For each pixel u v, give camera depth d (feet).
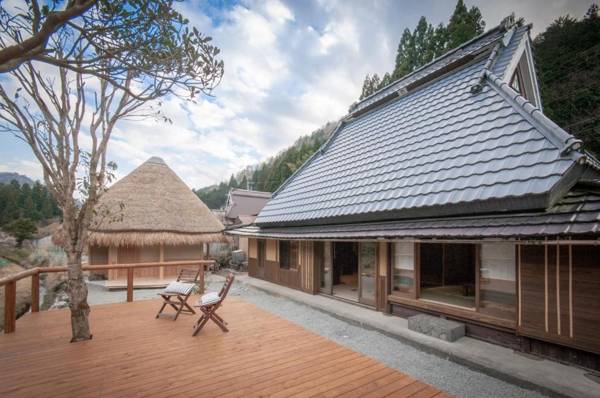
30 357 12.71
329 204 25.39
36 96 13.60
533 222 12.26
